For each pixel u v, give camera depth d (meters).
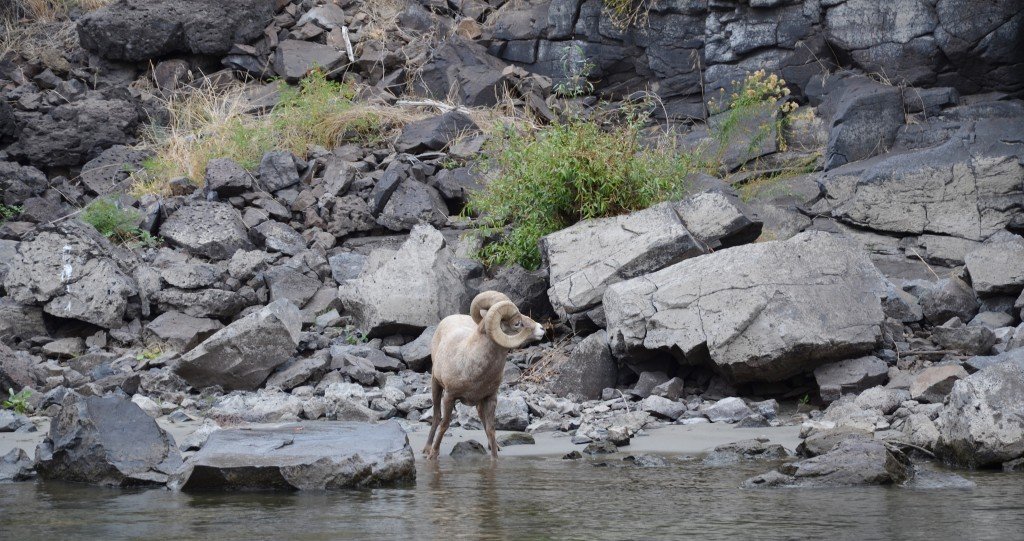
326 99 31.36
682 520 8.98
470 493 10.56
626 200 22.61
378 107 31.69
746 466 12.55
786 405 18.41
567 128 24.69
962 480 11.12
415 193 26.88
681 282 18.77
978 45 28.58
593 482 11.27
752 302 18.11
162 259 24.72
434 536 8.32
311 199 27.33
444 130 29.88
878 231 26.36
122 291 22.48
